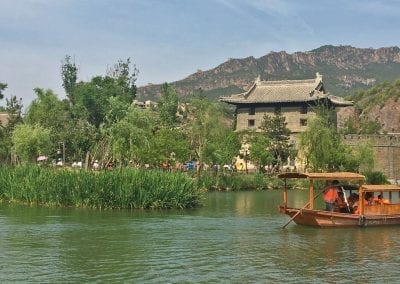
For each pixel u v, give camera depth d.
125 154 62.31
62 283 20.47
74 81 130.25
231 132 84.25
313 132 75.38
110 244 28.27
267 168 90.94
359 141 92.00
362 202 35.22
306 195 63.38
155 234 31.61
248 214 42.12
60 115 83.38
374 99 167.75
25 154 68.44
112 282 20.64
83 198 43.53
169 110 102.62
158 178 44.16
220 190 70.38
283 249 27.39
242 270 22.70
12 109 85.94
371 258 25.33
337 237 31.14
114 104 68.69
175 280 20.98
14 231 32.12
